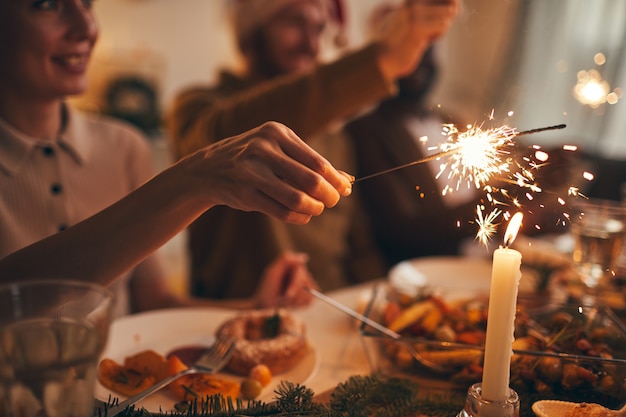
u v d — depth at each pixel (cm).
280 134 51
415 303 85
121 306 110
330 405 60
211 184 52
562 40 317
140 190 55
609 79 298
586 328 69
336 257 164
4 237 92
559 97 319
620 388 58
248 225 147
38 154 97
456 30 354
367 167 181
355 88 112
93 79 342
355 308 97
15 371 40
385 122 186
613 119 302
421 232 172
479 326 76
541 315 75
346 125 188
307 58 163
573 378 59
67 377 41
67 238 55
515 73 333
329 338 84
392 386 62
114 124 117
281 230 149
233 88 156
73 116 105
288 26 156
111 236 54
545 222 124
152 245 56
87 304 43
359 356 78
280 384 67
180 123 145
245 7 156
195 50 359
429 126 199
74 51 89
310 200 49
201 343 78
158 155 355
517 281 48
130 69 348
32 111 95
